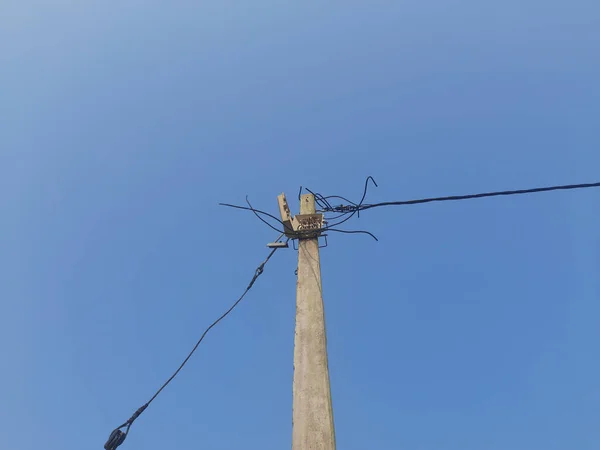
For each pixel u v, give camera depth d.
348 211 4.44
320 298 3.68
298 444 3.05
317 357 3.38
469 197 4.21
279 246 4.27
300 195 4.44
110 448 3.92
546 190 4.00
